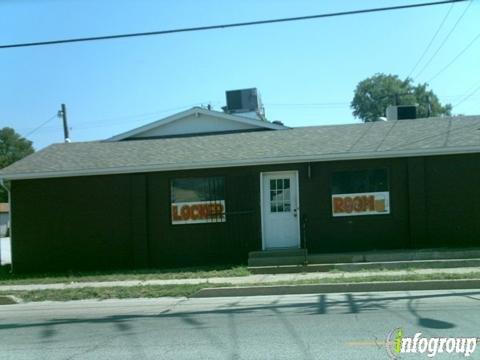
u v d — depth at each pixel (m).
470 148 15.81
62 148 20.11
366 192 16.45
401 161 16.36
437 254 14.68
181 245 16.97
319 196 16.55
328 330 8.12
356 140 17.50
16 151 83.44
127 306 11.45
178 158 17.20
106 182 17.31
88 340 8.21
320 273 14.30
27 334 8.89
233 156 16.88
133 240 17.08
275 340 7.64
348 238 16.42
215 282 13.37
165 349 7.41
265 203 16.83
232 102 29.05
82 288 13.46
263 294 12.25
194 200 17.02
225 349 7.26
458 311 9.19
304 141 17.91
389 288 11.97
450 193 16.22
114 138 21.06
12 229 17.53
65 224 17.36
